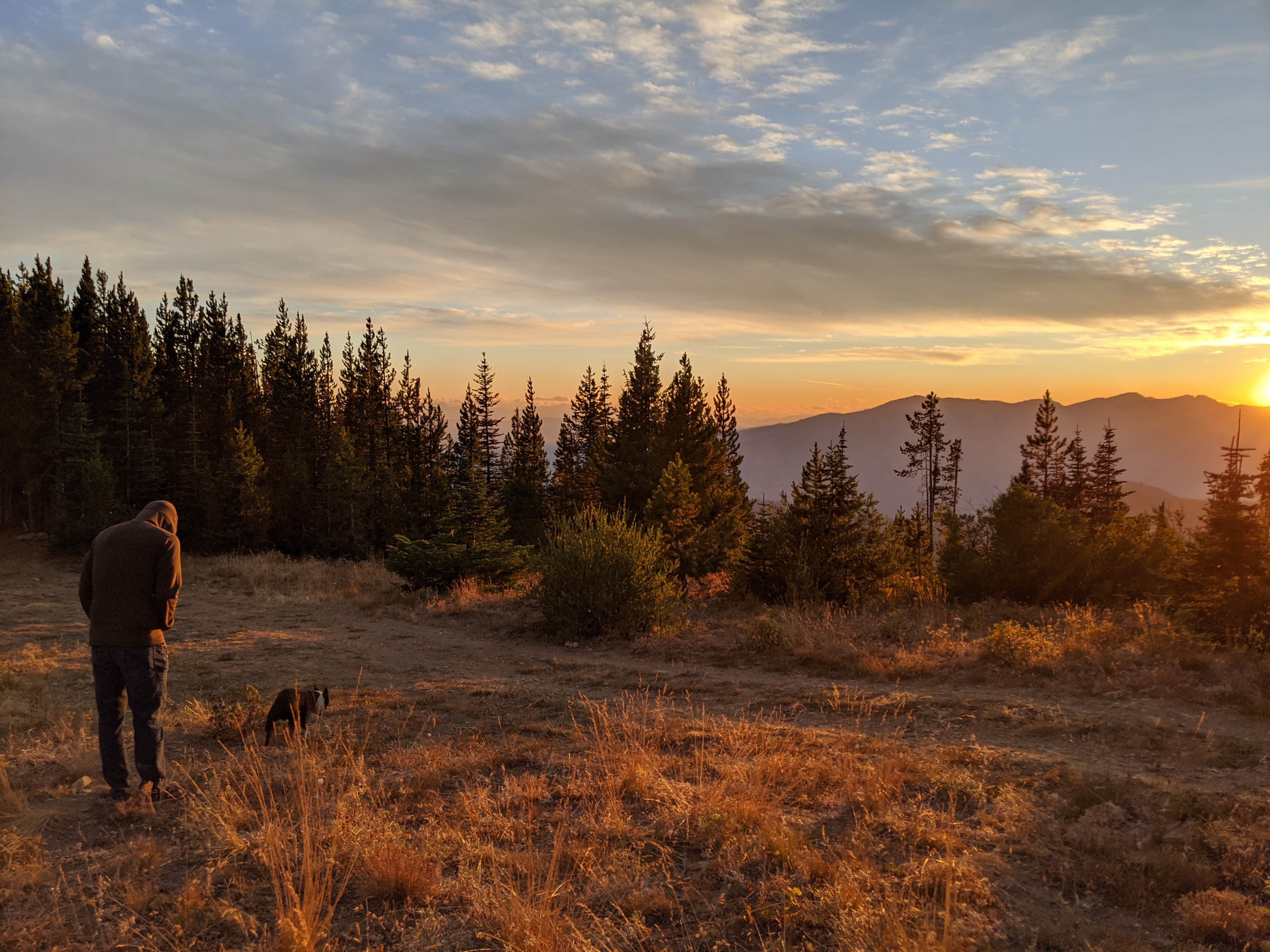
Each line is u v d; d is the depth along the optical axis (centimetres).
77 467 3988
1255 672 880
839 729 746
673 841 457
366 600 2048
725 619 1612
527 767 622
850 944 323
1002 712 775
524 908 343
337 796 526
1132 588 1658
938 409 5597
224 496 4150
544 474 5175
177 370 5688
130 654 507
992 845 441
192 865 421
